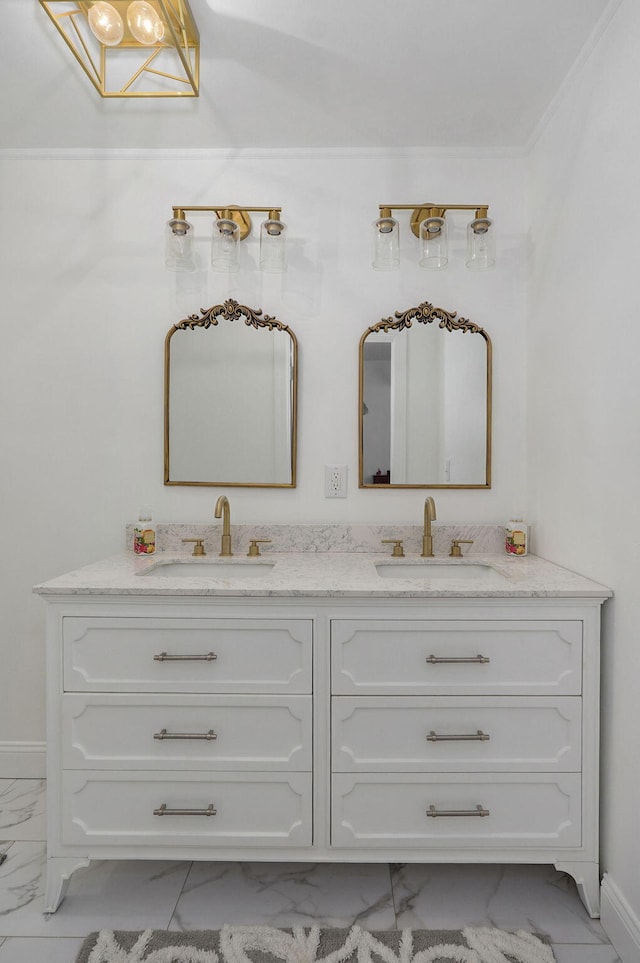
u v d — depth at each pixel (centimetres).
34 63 154
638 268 124
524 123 182
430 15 139
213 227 176
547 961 123
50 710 139
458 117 179
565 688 138
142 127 184
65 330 196
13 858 156
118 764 139
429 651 139
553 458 171
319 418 196
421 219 188
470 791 138
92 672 139
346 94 168
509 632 138
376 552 192
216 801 139
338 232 195
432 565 181
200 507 197
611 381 136
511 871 154
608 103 137
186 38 144
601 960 124
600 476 141
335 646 138
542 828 138
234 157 195
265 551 193
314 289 196
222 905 140
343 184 195
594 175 144
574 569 157
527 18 140
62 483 197
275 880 150
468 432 195
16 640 198
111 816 140
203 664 139
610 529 136
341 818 139
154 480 197
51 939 130
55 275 197
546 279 176
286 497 196
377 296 195
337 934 129
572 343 157
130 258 196
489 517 196
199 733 139
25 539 197
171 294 196
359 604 138
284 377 195
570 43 148
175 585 140
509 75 160
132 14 133
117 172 196
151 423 197
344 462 196
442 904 140
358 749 139
